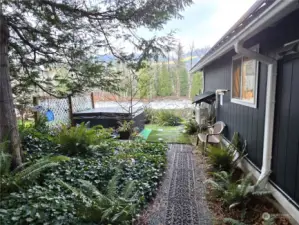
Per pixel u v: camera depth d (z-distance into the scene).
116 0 3.60
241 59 4.54
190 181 4.01
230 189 3.12
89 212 2.37
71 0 3.65
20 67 4.55
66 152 4.61
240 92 4.64
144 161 4.52
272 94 3.11
